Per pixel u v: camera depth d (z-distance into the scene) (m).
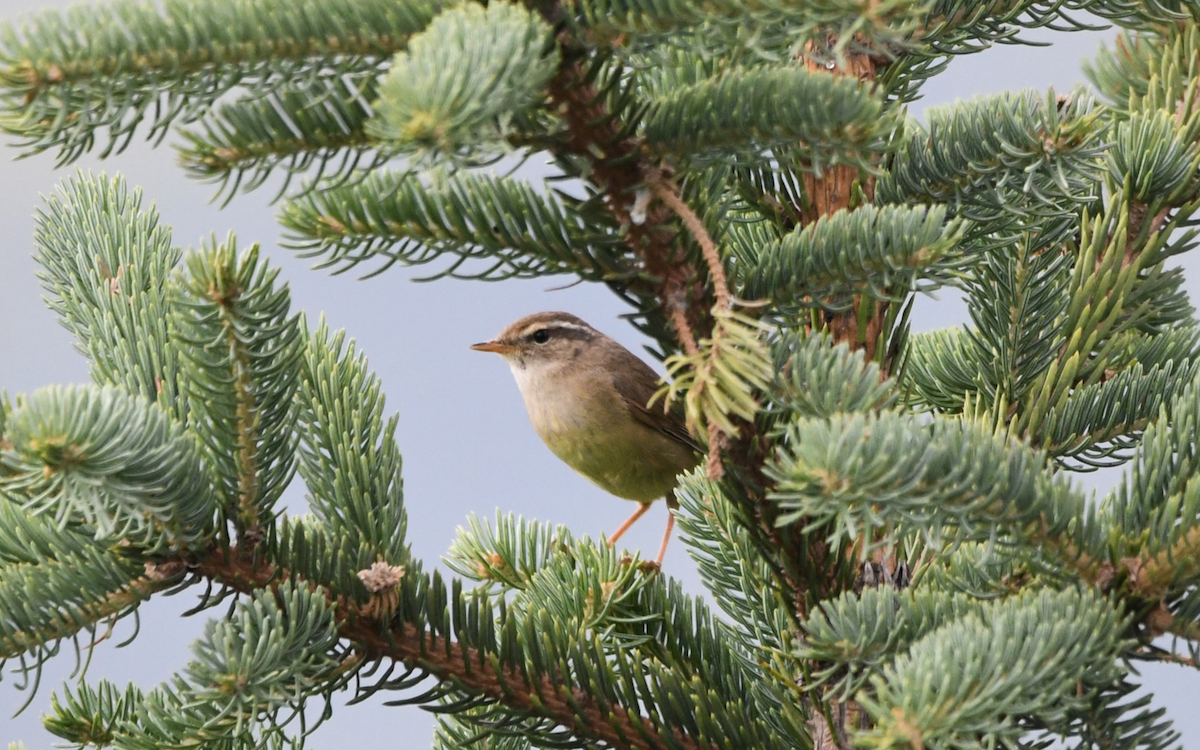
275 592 5.00
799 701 5.47
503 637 5.34
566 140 4.50
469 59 3.34
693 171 4.88
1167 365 6.68
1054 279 6.90
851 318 6.11
